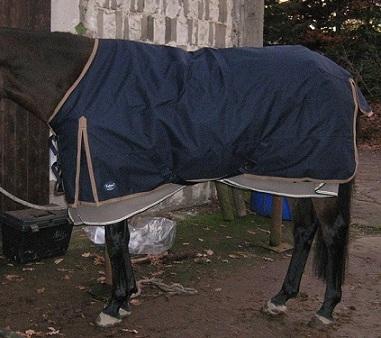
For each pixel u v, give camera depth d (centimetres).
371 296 392
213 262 452
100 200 284
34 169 477
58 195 495
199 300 374
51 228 438
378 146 1221
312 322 340
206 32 619
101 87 288
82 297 372
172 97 293
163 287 386
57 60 295
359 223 593
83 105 284
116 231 320
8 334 259
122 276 328
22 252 427
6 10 444
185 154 294
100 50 297
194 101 295
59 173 302
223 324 339
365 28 1527
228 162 304
